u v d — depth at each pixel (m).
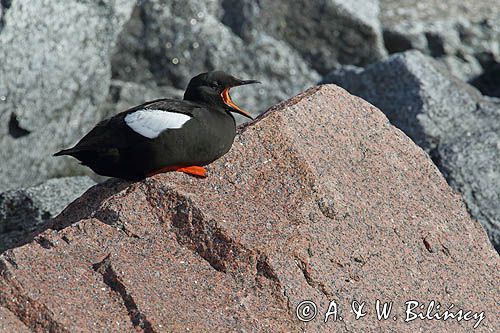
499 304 11.49
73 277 10.01
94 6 18.97
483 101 18.80
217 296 10.08
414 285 11.04
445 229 11.86
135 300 9.80
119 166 11.09
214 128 11.07
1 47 17.67
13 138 18.23
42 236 10.55
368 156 12.12
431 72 18.73
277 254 10.38
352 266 10.76
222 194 11.06
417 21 22.53
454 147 17.11
